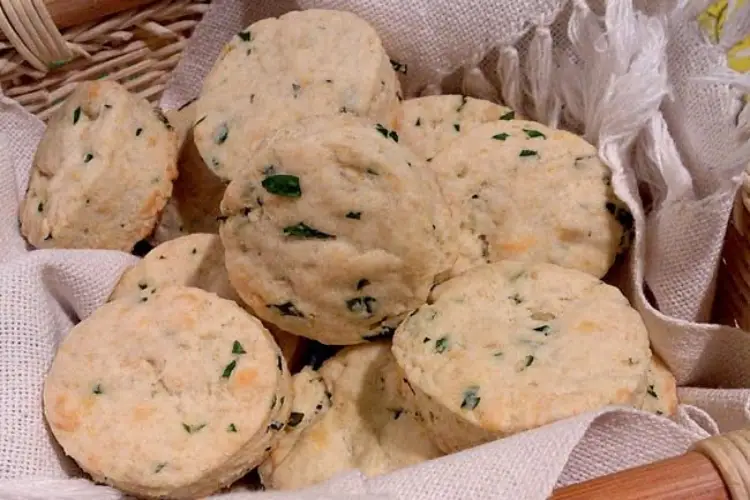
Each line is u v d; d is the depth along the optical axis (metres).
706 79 0.33
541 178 0.35
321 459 0.32
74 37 0.38
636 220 0.34
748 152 0.32
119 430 0.31
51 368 0.32
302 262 0.32
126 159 0.36
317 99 0.35
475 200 0.35
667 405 0.33
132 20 0.39
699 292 0.34
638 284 0.34
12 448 0.31
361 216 0.31
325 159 0.31
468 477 0.27
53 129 0.38
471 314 0.32
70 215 0.36
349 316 0.32
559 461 0.27
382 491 0.27
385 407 0.33
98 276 0.35
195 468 0.31
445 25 0.37
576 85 0.37
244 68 0.37
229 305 0.33
